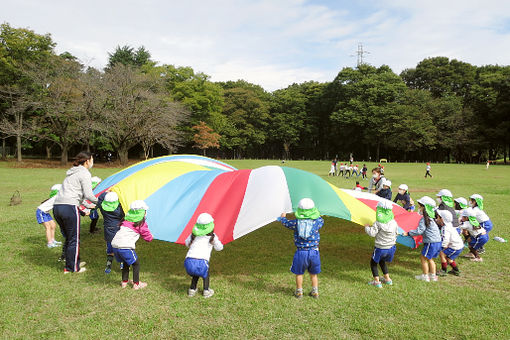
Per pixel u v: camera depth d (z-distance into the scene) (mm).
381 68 68750
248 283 5742
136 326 4258
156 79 41062
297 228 5035
